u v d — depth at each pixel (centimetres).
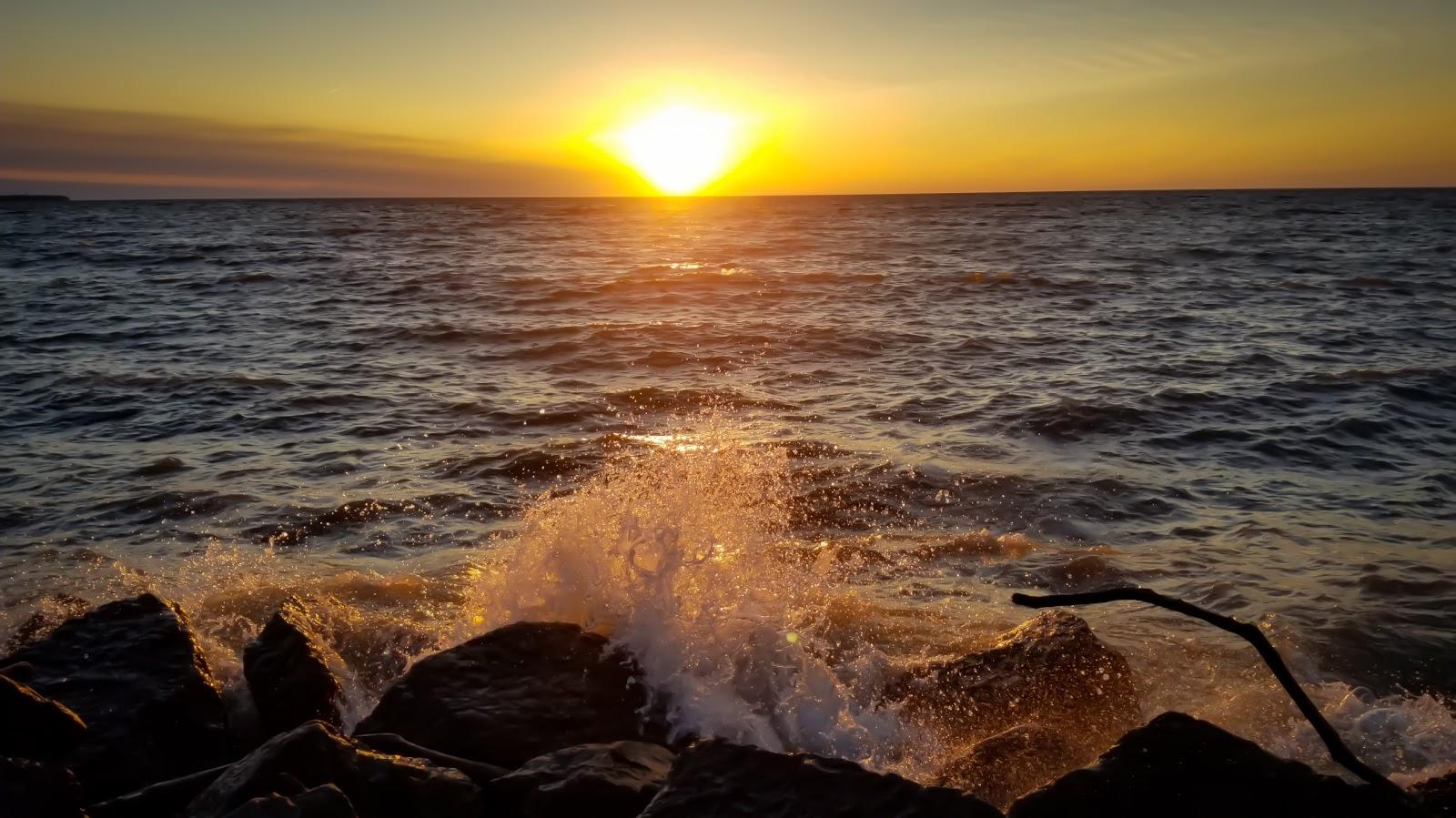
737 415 1099
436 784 346
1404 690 489
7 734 368
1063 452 942
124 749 387
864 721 433
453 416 1108
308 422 1083
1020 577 638
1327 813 312
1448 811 330
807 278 2575
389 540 725
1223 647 528
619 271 2823
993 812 303
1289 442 970
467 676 429
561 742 399
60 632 449
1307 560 662
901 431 1018
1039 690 444
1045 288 2294
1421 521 742
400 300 2170
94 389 1241
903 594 605
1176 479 858
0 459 937
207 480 869
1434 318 1730
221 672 489
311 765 342
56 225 5925
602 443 977
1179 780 323
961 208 10100
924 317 1862
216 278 2638
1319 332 1608
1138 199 14375
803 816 307
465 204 17250
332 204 16950
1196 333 1627
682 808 314
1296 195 16212
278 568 666
